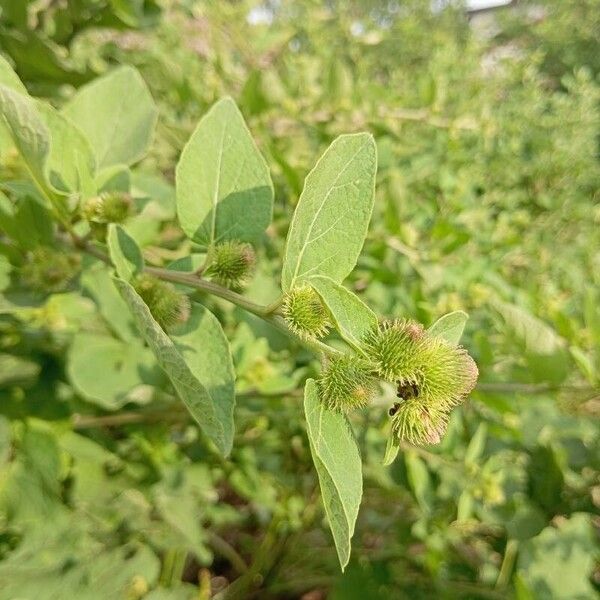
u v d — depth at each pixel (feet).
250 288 0.98
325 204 0.53
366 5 3.78
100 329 1.02
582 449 1.18
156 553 1.38
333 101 1.48
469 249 1.65
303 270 0.54
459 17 4.24
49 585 0.89
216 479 1.31
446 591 1.18
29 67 1.01
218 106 0.63
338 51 2.33
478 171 2.04
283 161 1.16
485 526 1.24
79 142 0.66
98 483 1.04
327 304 0.50
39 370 0.95
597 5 3.94
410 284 1.39
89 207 0.67
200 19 1.72
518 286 1.69
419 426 0.53
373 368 0.52
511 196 2.12
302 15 2.36
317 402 0.50
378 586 1.28
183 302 0.61
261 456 1.36
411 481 1.08
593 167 2.47
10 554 0.91
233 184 0.64
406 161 1.74
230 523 1.69
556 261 1.91
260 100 1.31
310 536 1.65
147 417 1.13
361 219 0.53
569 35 3.93
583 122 2.41
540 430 1.16
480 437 1.09
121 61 1.34
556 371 0.99
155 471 1.14
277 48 1.88
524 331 0.99
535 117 2.39
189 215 0.63
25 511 0.87
